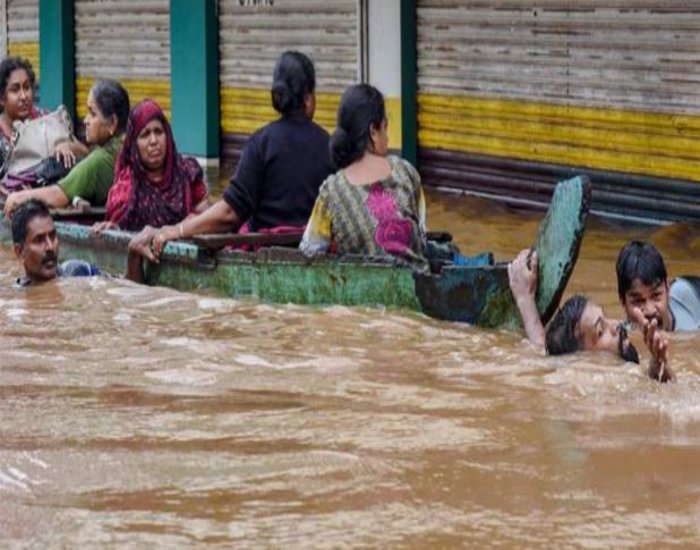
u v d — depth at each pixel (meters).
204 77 45.97
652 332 17.84
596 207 34.62
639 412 16.72
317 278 22.83
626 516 13.30
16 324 22.16
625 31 33.38
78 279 25.45
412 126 39.41
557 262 20.19
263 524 13.20
